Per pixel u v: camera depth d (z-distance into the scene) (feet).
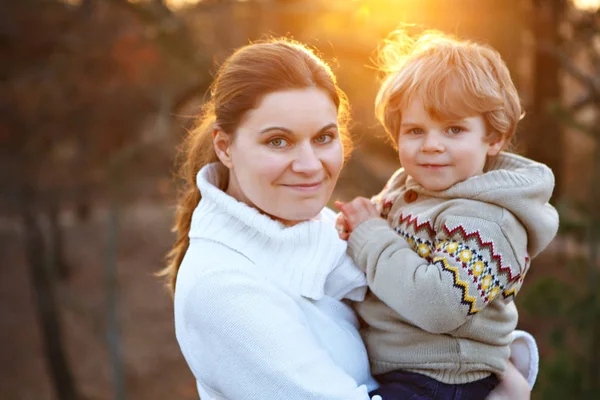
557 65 23.62
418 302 5.69
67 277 61.36
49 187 43.96
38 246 46.09
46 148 42.52
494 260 5.76
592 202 23.57
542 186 6.02
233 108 5.63
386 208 6.77
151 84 36.63
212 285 5.49
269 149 5.56
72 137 40.96
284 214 5.71
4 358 56.39
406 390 5.98
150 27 25.73
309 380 5.28
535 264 28.04
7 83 39.63
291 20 23.73
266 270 5.75
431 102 6.04
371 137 23.66
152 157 35.70
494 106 6.07
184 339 5.77
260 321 5.35
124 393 40.50
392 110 6.47
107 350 53.83
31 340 59.31
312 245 5.92
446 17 17.71
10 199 44.24
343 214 6.52
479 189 5.99
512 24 19.04
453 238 5.86
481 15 18.17
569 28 22.71
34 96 39.68
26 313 62.85
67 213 79.66
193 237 6.04
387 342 6.15
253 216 5.75
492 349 6.11
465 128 6.12
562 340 23.73
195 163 6.75
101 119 38.93
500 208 5.95
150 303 61.41
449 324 5.68
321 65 5.72
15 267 70.74
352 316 6.32
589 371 22.26
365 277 6.17
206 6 25.22
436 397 5.93
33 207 44.98
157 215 75.20
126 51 36.14
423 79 6.10
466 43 6.53
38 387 52.49
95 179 41.68
